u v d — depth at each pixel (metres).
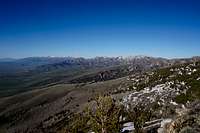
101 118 21.47
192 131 16.19
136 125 21.47
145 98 75.81
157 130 20.34
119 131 21.56
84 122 22.52
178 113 20.66
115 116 21.61
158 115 34.41
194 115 18.33
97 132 21.33
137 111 27.31
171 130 18.08
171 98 63.25
